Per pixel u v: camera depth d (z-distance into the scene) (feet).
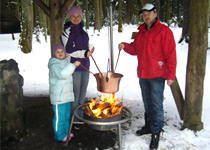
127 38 43.68
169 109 12.27
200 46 8.91
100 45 38.47
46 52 33.99
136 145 8.44
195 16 8.71
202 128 9.81
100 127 7.68
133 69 22.99
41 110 11.64
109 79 7.32
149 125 9.20
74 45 8.77
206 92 15.19
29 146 8.25
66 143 8.39
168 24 59.93
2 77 7.93
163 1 73.31
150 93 8.61
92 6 71.00
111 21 8.84
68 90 7.99
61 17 13.07
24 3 31.48
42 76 20.48
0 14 6.80
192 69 9.18
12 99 8.29
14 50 34.47
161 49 7.81
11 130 8.39
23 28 32.48
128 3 68.44
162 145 8.45
